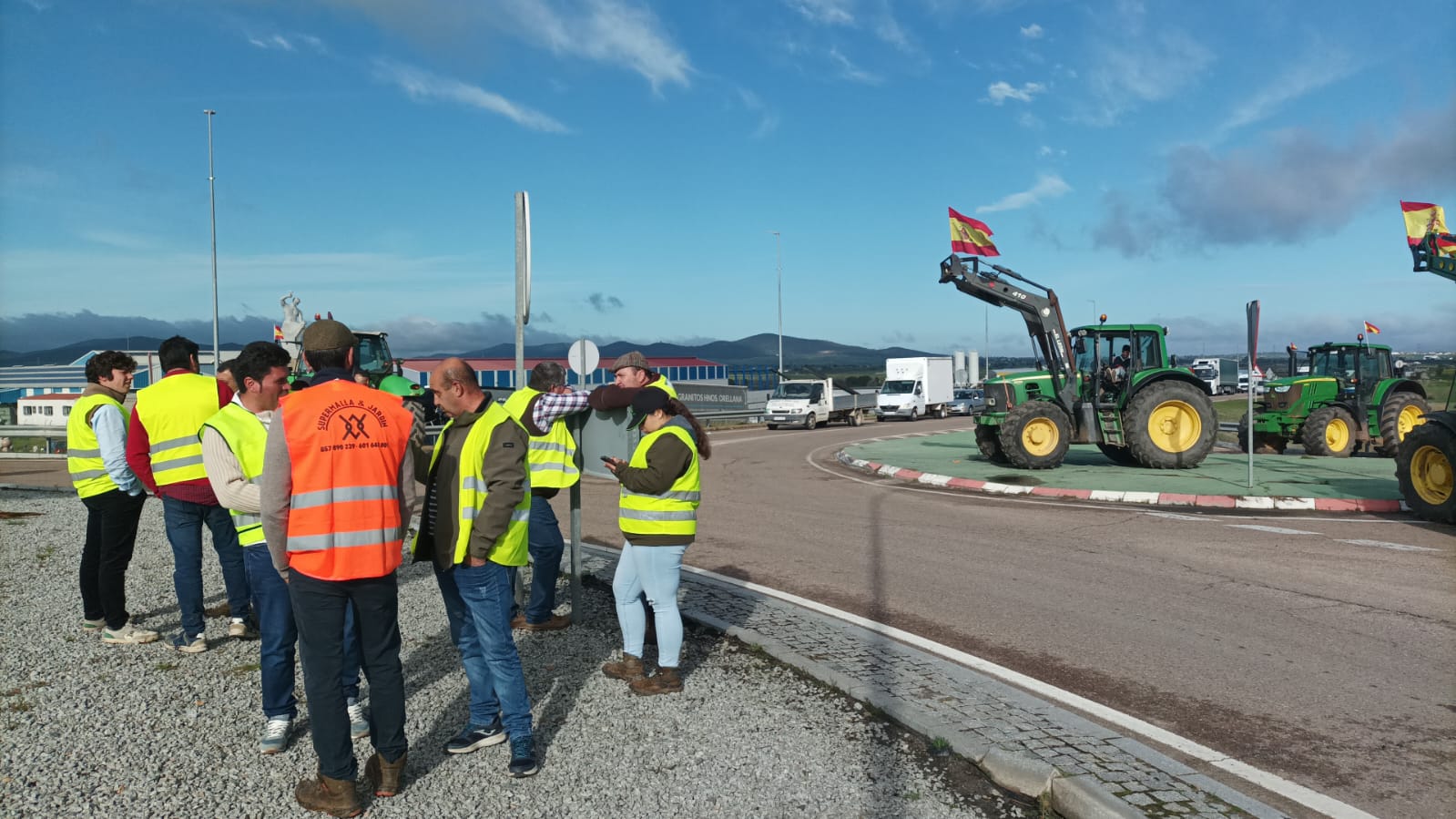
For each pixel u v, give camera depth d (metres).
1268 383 19.83
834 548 9.10
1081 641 5.80
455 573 3.86
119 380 5.58
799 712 4.46
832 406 37.38
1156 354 16.28
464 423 3.90
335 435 3.47
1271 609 6.58
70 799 3.51
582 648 5.50
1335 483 13.60
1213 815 3.32
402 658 5.25
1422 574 7.67
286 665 4.03
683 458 4.60
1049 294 16.17
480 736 4.04
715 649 5.52
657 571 4.66
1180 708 4.65
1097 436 16.19
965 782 3.74
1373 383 18.67
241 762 3.89
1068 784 3.48
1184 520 10.73
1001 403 17.23
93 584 5.71
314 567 3.41
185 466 5.20
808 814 3.45
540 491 5.72
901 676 4.89
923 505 12.46
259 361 4.20
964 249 16.41
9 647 5.43
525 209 6.30
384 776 3.59
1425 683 5.00
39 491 13.43
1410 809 3.58
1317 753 4.11
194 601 5.32
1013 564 8.26
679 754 3.96
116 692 4.68
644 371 5.32
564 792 3.63
